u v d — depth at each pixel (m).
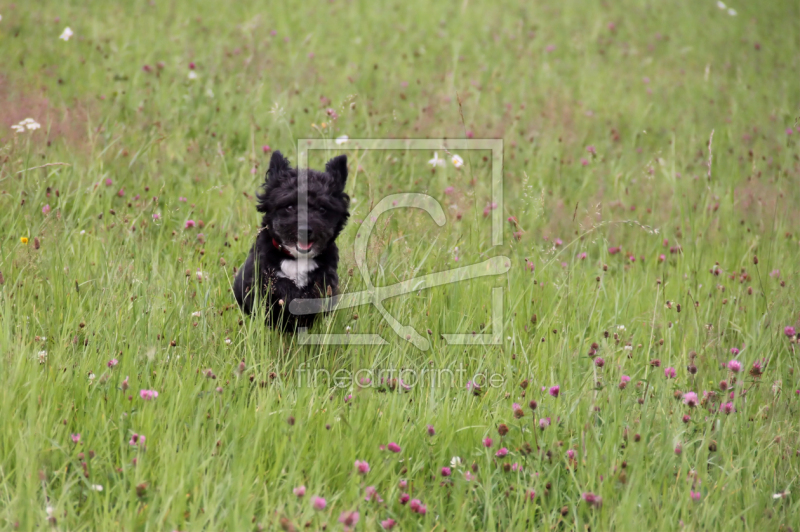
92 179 8.40
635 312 7.06
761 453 4.90
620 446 4.86
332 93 12.61
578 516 4.31
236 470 4.17
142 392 4.68
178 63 12.55
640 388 5.64
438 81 13.80
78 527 3.80
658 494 4.43
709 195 9.29
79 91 11.30
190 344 5.68
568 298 6.74
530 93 13.96
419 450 4.79
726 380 5.56
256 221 8.06
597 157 11.02
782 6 22.19
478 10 20.58
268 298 6.12
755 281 7.86
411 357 6.11
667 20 20.81
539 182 9.73
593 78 15.63
